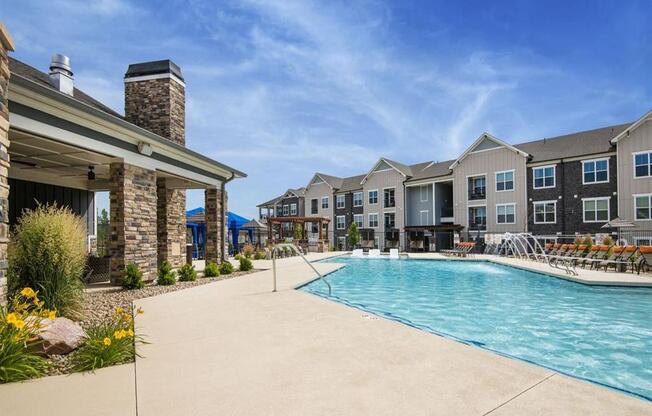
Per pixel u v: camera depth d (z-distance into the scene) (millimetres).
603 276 11578
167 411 2775
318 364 3729
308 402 2877
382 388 3117
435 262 20750
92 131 8203
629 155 22172
